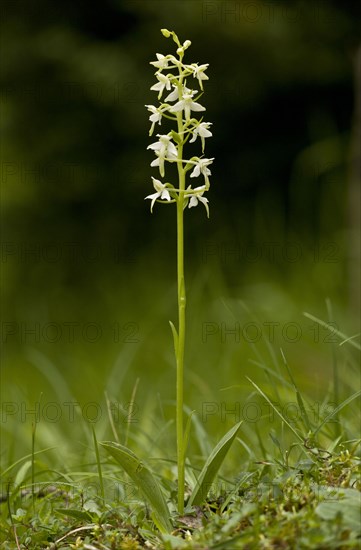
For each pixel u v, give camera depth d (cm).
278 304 877
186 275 1055
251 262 1017
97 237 1123
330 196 1021
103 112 1029
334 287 907
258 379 712
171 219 1104
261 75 963
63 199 1112
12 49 999
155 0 918
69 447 570
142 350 881
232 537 278
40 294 1112
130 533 317
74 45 978
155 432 538
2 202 1136
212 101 993
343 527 260
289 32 912
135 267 1093
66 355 939
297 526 265
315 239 1024
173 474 437
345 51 941
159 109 337
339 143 1018
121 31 984
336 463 322
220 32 909
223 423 557
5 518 379
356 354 706
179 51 336
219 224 1077
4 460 546
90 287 1098
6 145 1102
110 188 1095
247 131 1047
